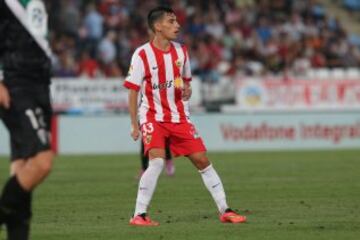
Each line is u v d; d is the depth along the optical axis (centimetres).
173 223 2683
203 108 7131
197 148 2678
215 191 2703
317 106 7244
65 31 7975
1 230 2478
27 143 1894
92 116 6662
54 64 7450
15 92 1939
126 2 8462
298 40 8581
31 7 1969
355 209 3017
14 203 1881
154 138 2661
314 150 6581
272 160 5556
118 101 7000
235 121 6769
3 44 1972
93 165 5344
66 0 8088
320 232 2459
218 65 7962
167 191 3700
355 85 7256
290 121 6831
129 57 7312
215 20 8544
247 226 2591
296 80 7206
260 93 7181
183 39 8081
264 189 3738
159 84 2669
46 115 1975
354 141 6925
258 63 8225
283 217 2803
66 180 4300
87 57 7625
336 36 8894
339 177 4303
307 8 9150
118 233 2478
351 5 10119
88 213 2981
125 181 4234
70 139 6644
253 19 8744
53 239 2383
